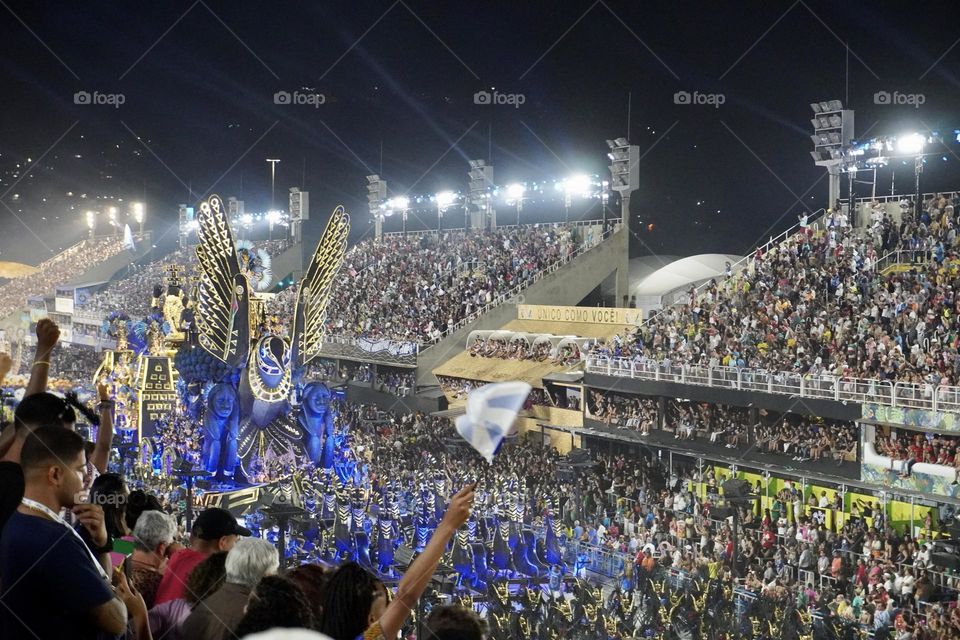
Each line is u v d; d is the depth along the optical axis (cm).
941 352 3284
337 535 3438
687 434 3912
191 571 711
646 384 4141
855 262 4091
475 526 3428
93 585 498
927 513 3016
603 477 3975
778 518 3228
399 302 6575
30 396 575
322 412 4125
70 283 11481
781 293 4200
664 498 3625
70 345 9800
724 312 4356
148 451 4600
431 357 5772
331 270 4272
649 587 2855
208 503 3744
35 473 514
